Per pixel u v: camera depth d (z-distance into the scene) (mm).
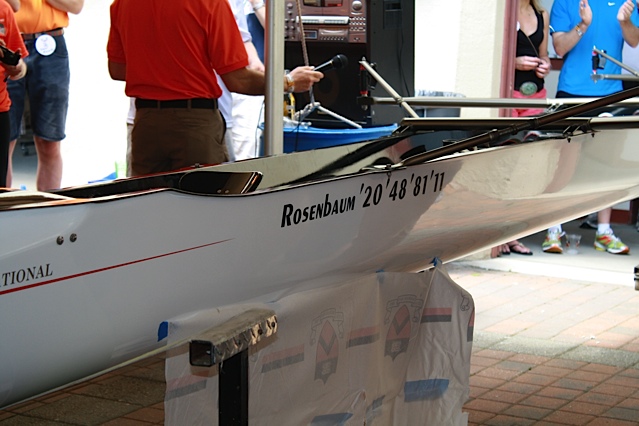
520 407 4094
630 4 7535
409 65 6617
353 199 2742
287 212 2529
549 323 5492
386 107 6402
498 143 3863
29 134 8352
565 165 3693
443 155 2914
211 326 2393
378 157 3691
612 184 4145
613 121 3525
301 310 2666
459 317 3197
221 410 2330
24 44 5648
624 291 6352
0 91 5145
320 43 6246
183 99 4465
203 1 4328
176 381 2324
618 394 4273
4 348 1975
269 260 2539
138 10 4426
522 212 3676
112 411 3959
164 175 2850
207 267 2352
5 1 5285
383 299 3049
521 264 7059
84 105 6762
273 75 4383
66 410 3959
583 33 7668
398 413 3227
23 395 2123
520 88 7414
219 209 2332
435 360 3223
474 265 7074
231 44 4406
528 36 7320
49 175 6352
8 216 1938
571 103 4254
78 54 6684
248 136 7277
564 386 4375
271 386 2617
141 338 2281
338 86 6305
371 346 3004
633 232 8562
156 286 2232
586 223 8766
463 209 3277
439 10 7203
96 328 2133
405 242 3117
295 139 5555
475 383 4406
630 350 4961
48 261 1999
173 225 2230
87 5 6648
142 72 4480
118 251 2123
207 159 4547
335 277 2895
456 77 7195
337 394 2895
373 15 6168
